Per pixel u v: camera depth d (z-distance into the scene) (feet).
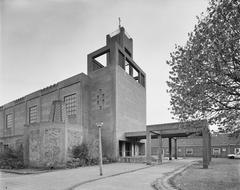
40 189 35.14
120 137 114.32
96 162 89.35
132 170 62.59
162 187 33.86
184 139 180.34
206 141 71.10
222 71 26.53
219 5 26.13
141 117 146.82
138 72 152.15
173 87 31.86
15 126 169.37
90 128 120.16
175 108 31.73
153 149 192.75
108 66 119.85
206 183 36.83
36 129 79.61
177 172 55.72
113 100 114.32
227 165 77.92
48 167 71.87
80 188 35.04
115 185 37.42
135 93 139.95
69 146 84.53
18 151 83.71
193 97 29.37
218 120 29.19
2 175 56.44
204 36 27.68
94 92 123.24
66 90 128.06
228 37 25.90
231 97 28.37
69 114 123.95
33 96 153.07
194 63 28.25
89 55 130.11
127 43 143.33
